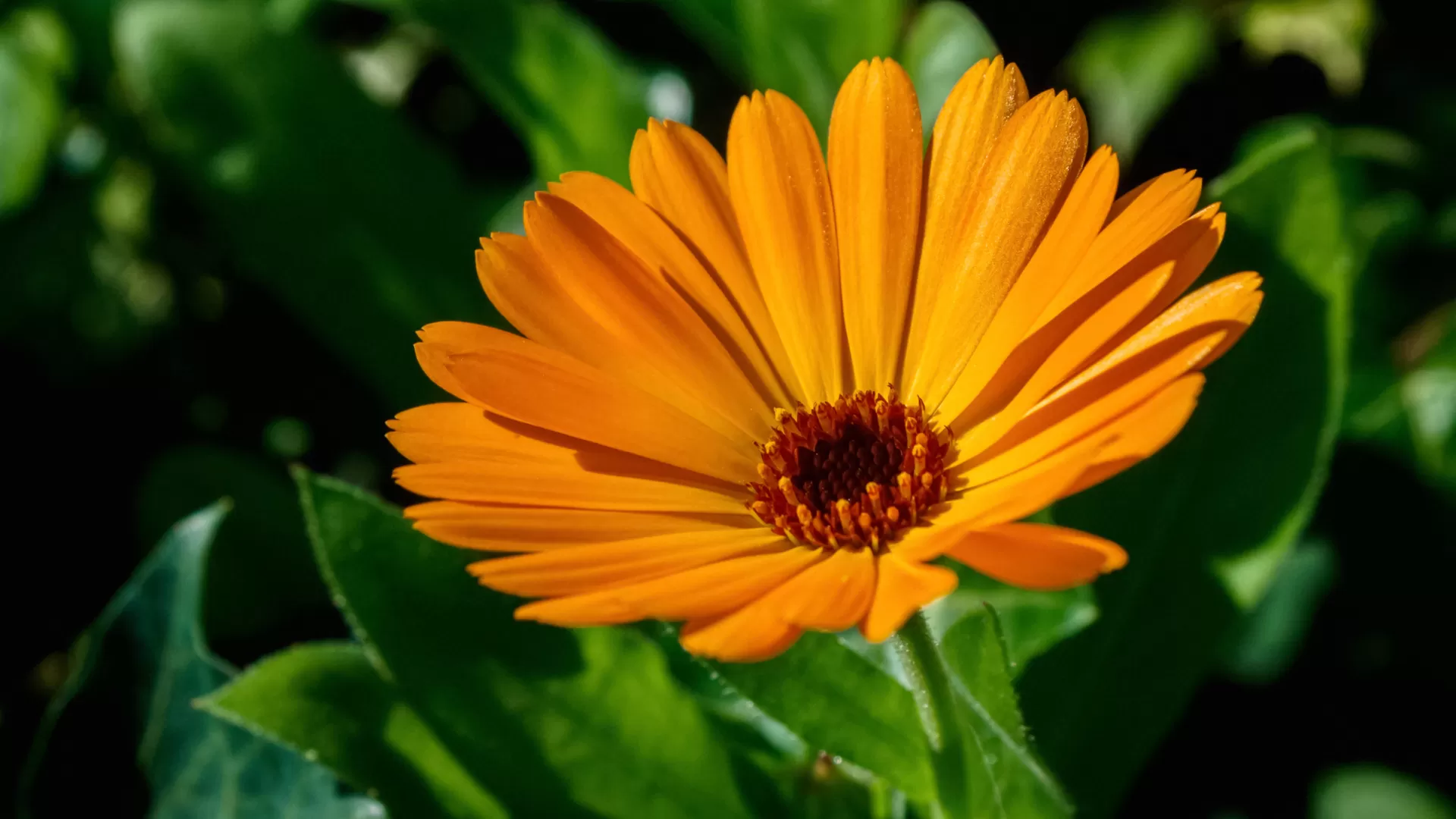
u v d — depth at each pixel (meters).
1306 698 0.35
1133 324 0.30
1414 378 0.36
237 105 0.35
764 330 0.31
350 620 0.31
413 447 0.30
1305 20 0.37
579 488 0.30
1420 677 0.35
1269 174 0.32
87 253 0.38
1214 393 0.32
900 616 0.28
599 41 0.36
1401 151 0.37
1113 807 0.32
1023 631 0.33
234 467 0.36
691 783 0.32
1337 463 0.35
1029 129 0.30
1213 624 0.32
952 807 0.30
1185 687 0.32
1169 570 0.32
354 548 0.31
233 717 0.31
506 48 0.36
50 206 0.38
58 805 0.33
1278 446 0.32
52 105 0.37
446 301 0.36
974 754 0.30
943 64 0.36
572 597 0.29
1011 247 0.31
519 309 0.30
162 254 0.38
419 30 0.39
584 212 0.31
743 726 0.33
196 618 0.33
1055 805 0.30
